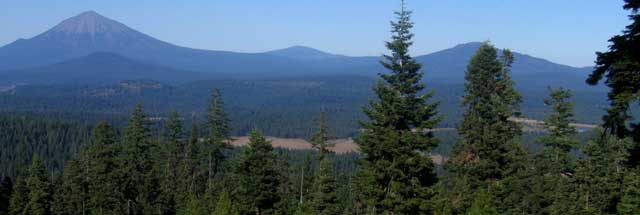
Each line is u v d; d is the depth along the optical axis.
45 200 65.88
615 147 37.62
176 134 84.62
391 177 29.48
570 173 40.59
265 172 49.59
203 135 92.69
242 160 49.50
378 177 29.27
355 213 62.78
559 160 39.56
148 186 69.12
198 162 82.50
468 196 37.41
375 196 29.98
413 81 28.92
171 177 82.19
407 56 28.98
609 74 16.69
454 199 38.12
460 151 38.56
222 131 82.06
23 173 74.88
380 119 29.16
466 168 37.72
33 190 65.38
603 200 38.69
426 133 29.97
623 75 16.31
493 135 36.75
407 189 29.27
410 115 29.16
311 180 75.62
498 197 37.38
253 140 49.66
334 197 54.66
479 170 37.16
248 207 49.12
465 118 38.12
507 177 37.22
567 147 39.62
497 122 37.66
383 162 29.14
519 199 38.84
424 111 29.11
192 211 62.22
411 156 29.25
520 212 39.25
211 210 64.88
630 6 16.14
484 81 37.59
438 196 31.20
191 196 68.88
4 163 165.62
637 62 15.82
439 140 29.83
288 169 72.75
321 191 55.03
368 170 29.80
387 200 29.53
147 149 75.44
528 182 39.19
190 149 83.44
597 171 38.69
